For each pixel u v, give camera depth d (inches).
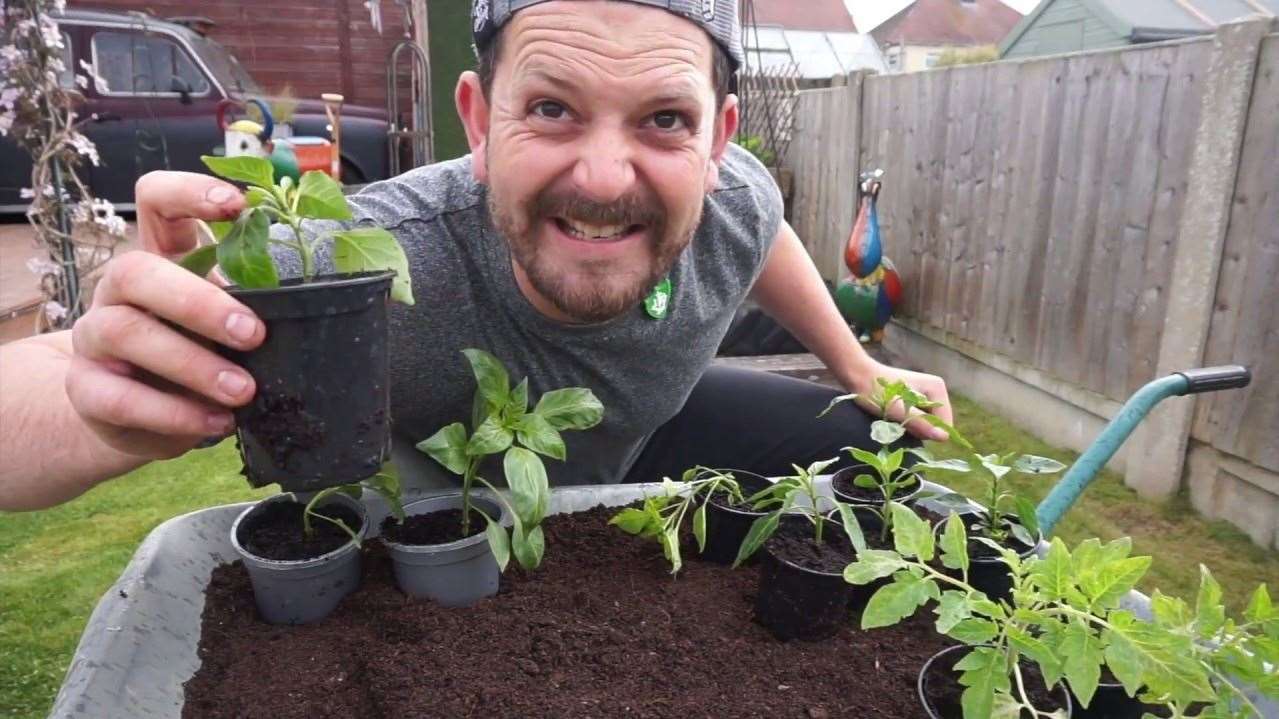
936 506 47.5
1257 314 94.7
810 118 215.9
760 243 58.5
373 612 39.4
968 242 147.6
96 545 89.8
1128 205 111.6
